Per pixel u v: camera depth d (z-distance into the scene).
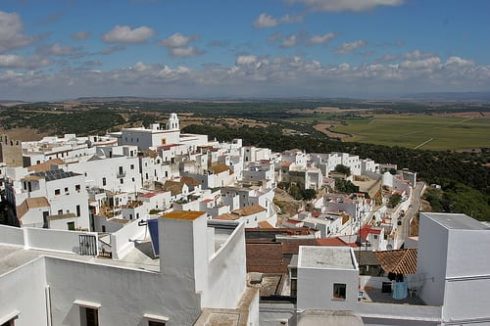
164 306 14.88
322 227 78.38
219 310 14.36
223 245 17.61
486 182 152.50
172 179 111.12
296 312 22.62
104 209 78.25
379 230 72.38
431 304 22.94
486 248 21.58
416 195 140.75
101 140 150.88
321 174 136.12
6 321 14.57
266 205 98.31
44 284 16.16
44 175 70.94
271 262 32.91
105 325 15.74
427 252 23.62
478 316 22.06
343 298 22.36
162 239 14.53
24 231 18.23
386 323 22.06
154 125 154.62
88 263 15.62
